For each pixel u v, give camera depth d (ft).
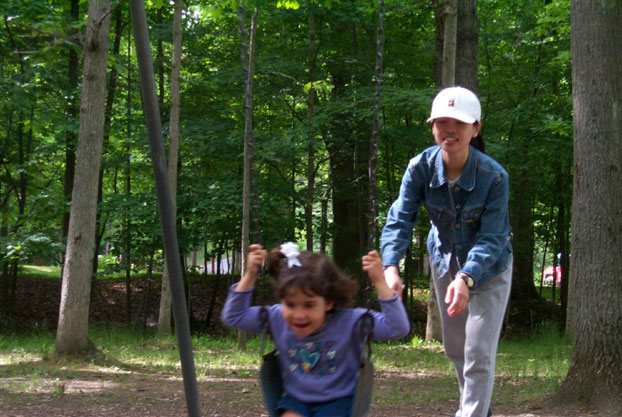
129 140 54.29
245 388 27.94
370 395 8.88
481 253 11.50
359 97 50.98
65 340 34.24
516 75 57.82
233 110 59.57
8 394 25.17
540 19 47.57
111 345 43.21
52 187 65.82
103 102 34.19
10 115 55.67
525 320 68.90
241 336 40.96
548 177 62.80
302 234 66.95
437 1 43.16
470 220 12.16
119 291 77.51
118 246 57.11
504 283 12.49
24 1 47.65
